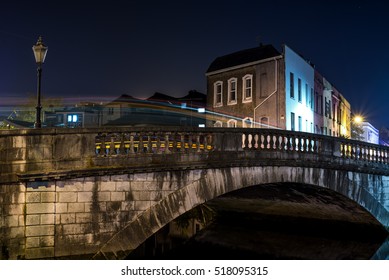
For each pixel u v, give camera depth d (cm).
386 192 2227
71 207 1124
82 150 1150
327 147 1852
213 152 1389
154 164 1244
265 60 3095
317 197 2078
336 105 4378
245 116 3222
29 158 1088
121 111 4506
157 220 1243
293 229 2675
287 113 2992
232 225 2952
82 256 1124
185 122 4184
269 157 1572
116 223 1177
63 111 4391
